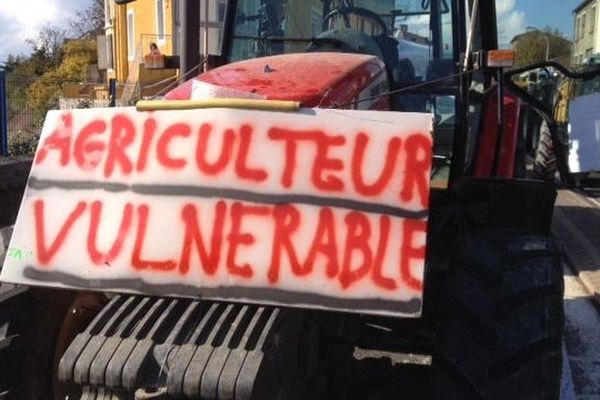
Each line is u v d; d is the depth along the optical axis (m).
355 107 3.26
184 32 4.57
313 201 2.56
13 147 9.56
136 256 2.63
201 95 3.09
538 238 3.17
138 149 2.74
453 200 3.64
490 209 3.34
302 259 2.52
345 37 4.37
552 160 9.09
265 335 2.49
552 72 10.73
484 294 2.90
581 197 10.44
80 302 3.20
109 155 2.77
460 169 4.20
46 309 3.09
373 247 2.50
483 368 2.77
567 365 4.80
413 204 2.52
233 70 3.44
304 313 2.85
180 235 2.62
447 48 4.32
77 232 2.71
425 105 4.30
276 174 2.60
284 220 2.56
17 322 2.98
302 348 2.89
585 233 8.13
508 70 4.75
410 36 4.36
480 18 5.32
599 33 31.31
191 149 2.69
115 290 2.63
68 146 2.83
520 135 6.66
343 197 2.55
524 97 4.95
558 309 2.93
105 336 2.57
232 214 2.60
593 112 7.24
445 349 2.84
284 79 3.25
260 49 4.54
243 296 2.54
